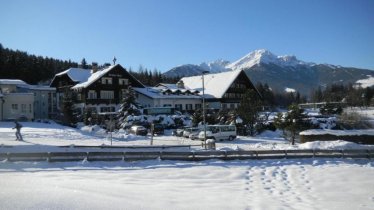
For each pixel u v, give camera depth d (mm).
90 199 14195
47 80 128125
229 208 14852
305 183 22438
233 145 41156
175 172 23516
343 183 22484
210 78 90688
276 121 44062
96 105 71875
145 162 26312
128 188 17875
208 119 59188
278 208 15414
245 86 87062
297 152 30484
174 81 139750
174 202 15273
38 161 24391
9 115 60875
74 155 25328
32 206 12547
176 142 43344
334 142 35000
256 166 26766
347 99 135500
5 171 21469
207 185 20516
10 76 114062
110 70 74000
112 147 30828
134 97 61938
